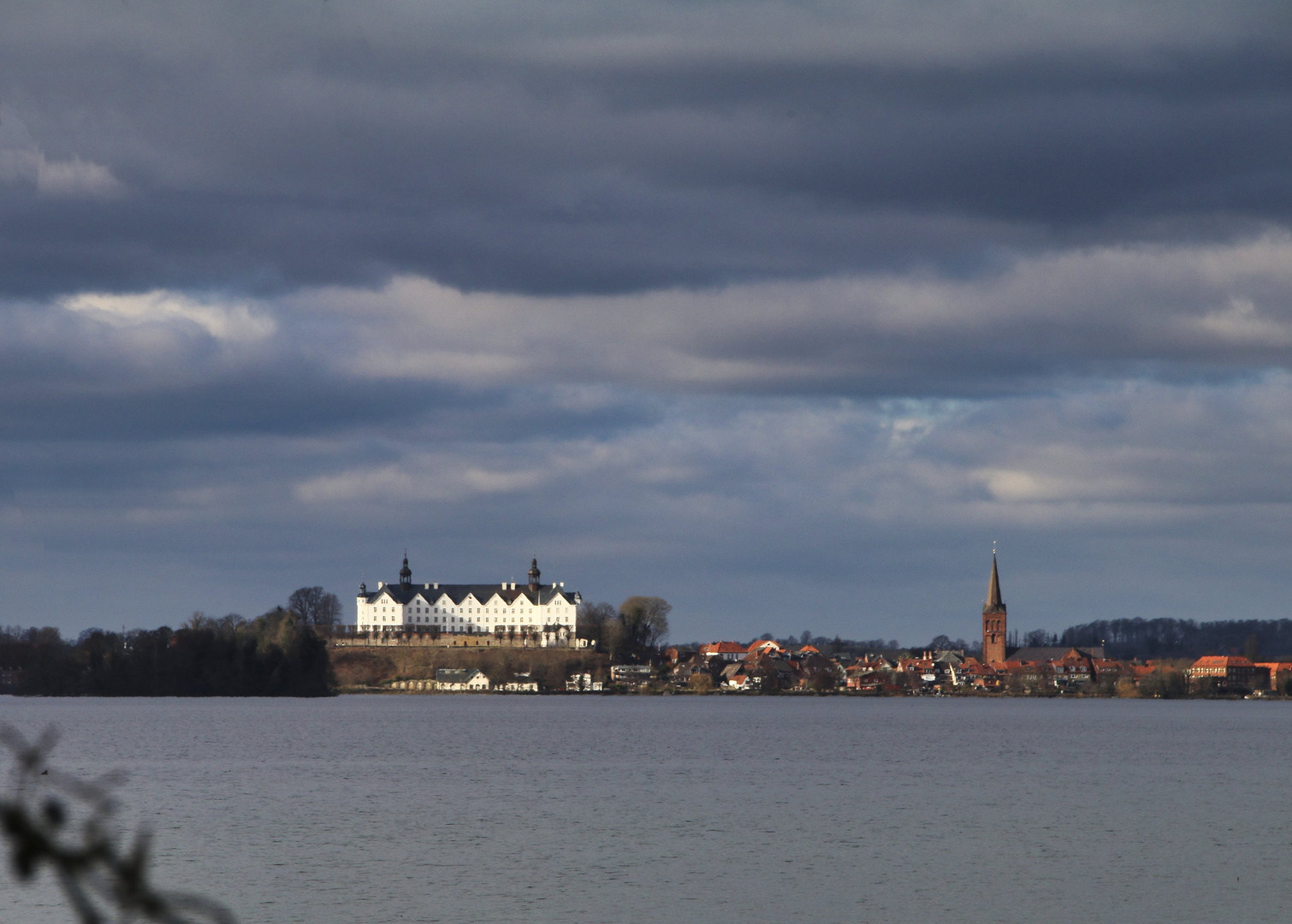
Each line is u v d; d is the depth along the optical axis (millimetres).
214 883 88562
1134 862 98625
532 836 109250
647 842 106438
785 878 91688
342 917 79188
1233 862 98688
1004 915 81250
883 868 95500
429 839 107062
